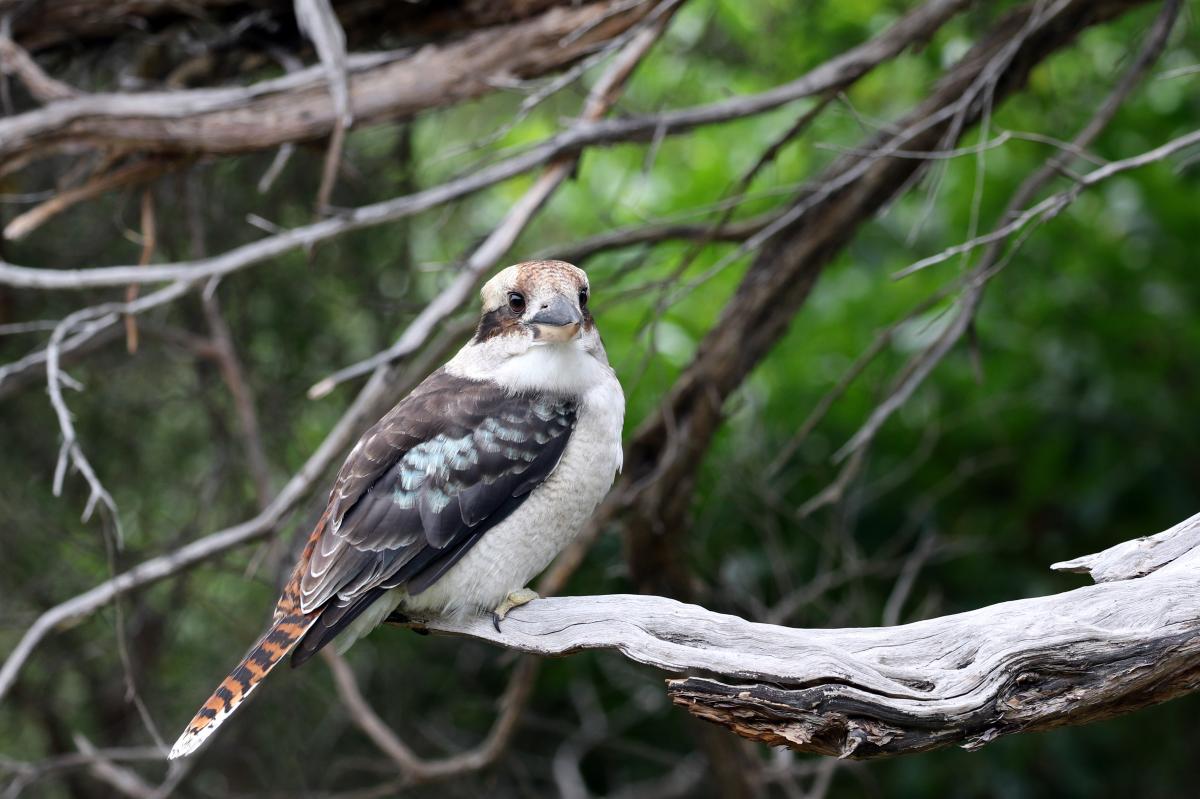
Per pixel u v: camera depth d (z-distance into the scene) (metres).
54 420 12.41
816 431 12.31
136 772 12.59
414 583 6.18
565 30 8.67
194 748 5.87
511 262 10.34
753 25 13.23
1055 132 12.14
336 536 6.19
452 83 8.67
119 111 8.31
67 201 8.48
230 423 12.59
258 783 13.19
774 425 12.37
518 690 10.09
